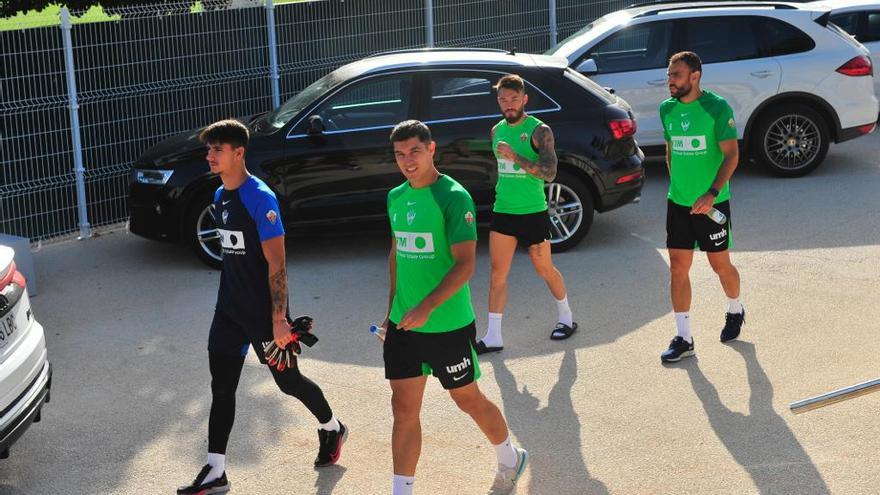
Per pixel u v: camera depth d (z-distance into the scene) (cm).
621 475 514
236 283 503
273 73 1155
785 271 813
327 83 903
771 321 711
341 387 638
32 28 972
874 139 1287
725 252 652
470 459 539
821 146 1107
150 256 939
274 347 493
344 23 1221
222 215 499
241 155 493
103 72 1024
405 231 463
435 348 462
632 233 949
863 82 1108
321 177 869
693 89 630
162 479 532
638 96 1113
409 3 1277
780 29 1106
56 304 816
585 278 829
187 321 770
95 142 1026
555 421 577
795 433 548
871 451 525
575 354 673
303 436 574
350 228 885
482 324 740
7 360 500
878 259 830
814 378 617
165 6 1080
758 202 1025
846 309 726
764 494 490
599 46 1122
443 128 871
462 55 912
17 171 977
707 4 1130
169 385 654
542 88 891
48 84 987
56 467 547
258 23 1139
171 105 1079
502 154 634
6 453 524
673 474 513
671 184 652
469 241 452
